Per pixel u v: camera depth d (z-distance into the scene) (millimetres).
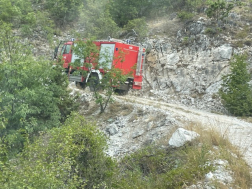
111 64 18484
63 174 6531
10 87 12180
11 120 11859
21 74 11992
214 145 9586
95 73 18672
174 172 7977
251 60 20703
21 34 31859
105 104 17734
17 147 11383
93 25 33375
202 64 22859
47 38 31734
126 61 18922
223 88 20094
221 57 22094
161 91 23312
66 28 36281
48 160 7023
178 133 10148
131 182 8117
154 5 34875
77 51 16844
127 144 13289
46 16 35781
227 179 7340
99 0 35969
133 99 19188
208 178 7336
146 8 35188
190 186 7266
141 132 13859
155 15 33906
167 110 15766
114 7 35656
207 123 13164
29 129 11836
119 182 8102
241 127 12594
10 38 13258
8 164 6664
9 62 12711
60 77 15383
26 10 35875
